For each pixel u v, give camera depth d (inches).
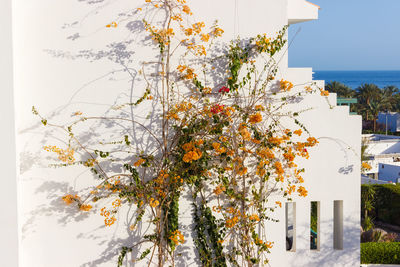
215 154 168.2
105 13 153.5
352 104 1531.7
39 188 150.6
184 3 161.6
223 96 169.0
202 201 167.8
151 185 161.0
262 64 173.0
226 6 166.9
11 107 139.7
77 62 151.9
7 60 138.7
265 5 171.2
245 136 165.2
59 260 153.6
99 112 155.3
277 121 176.2
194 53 164.2
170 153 163.5
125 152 158.9
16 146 141.9
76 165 153.8
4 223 140.9
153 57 159.6
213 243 168.2
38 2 147.0
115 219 155.3
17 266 142.4
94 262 157.1
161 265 163.5
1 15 138.1
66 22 150.1
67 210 153.8
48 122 150.3
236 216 169.9
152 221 161.2
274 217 179.3
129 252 160.7
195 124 164.1
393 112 1581.0
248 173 173.5
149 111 160.7
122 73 156.7
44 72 148.9
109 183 156.7
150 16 157.8
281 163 178.1
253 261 171.9
